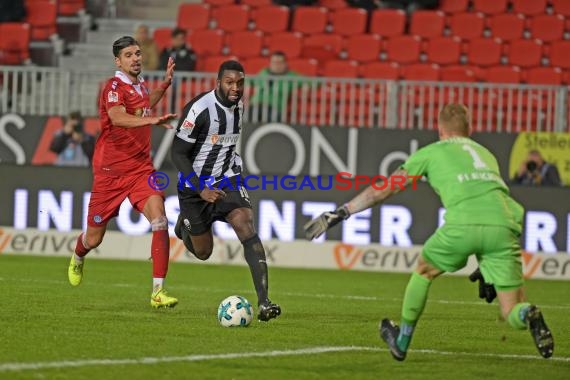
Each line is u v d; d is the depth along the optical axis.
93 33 69.62
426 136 48.72
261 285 24.62
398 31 64.50
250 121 49.97
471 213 18.62
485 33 64.56
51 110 52.03
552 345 18.03
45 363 18.22
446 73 59.03
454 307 32.31
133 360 18.92
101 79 52.59
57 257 48.62
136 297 31.27
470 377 18.55
